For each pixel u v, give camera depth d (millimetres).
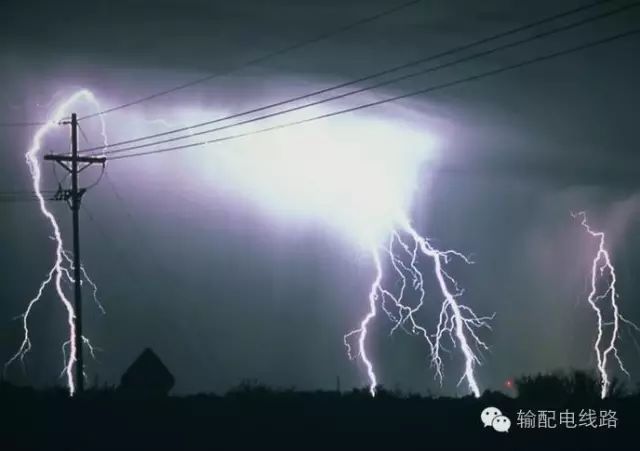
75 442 26203
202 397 36562
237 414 31109
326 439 26031
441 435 26438
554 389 34062
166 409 32594
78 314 41938
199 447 24938
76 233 42969
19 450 24781
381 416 30156
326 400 34594
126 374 39781
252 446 24875
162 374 39969
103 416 31203
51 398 36438
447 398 35812
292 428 28109
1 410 32656
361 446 24703
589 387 34469
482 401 33125
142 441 26250
